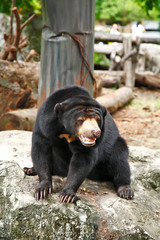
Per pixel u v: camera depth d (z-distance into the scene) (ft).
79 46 36.63
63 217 22.15
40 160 24.21
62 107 22.48
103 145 26.99
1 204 24.90
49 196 23.49
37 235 22.79
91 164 23.70
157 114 64.59
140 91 86.38
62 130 23.25
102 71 86.22
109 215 22.93
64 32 36.19
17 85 52.29
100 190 27.02
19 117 45.55
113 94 68.39
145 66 100.12
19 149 31.42
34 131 24.77
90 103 22.48
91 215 22.24
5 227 24.35
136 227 22.75
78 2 35.70
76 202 22.77
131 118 62.28
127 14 150.41
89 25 36.83
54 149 25.44
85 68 37.47
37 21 78.28
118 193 25.99
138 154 32.14
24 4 88.89
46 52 37.35
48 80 37.63
